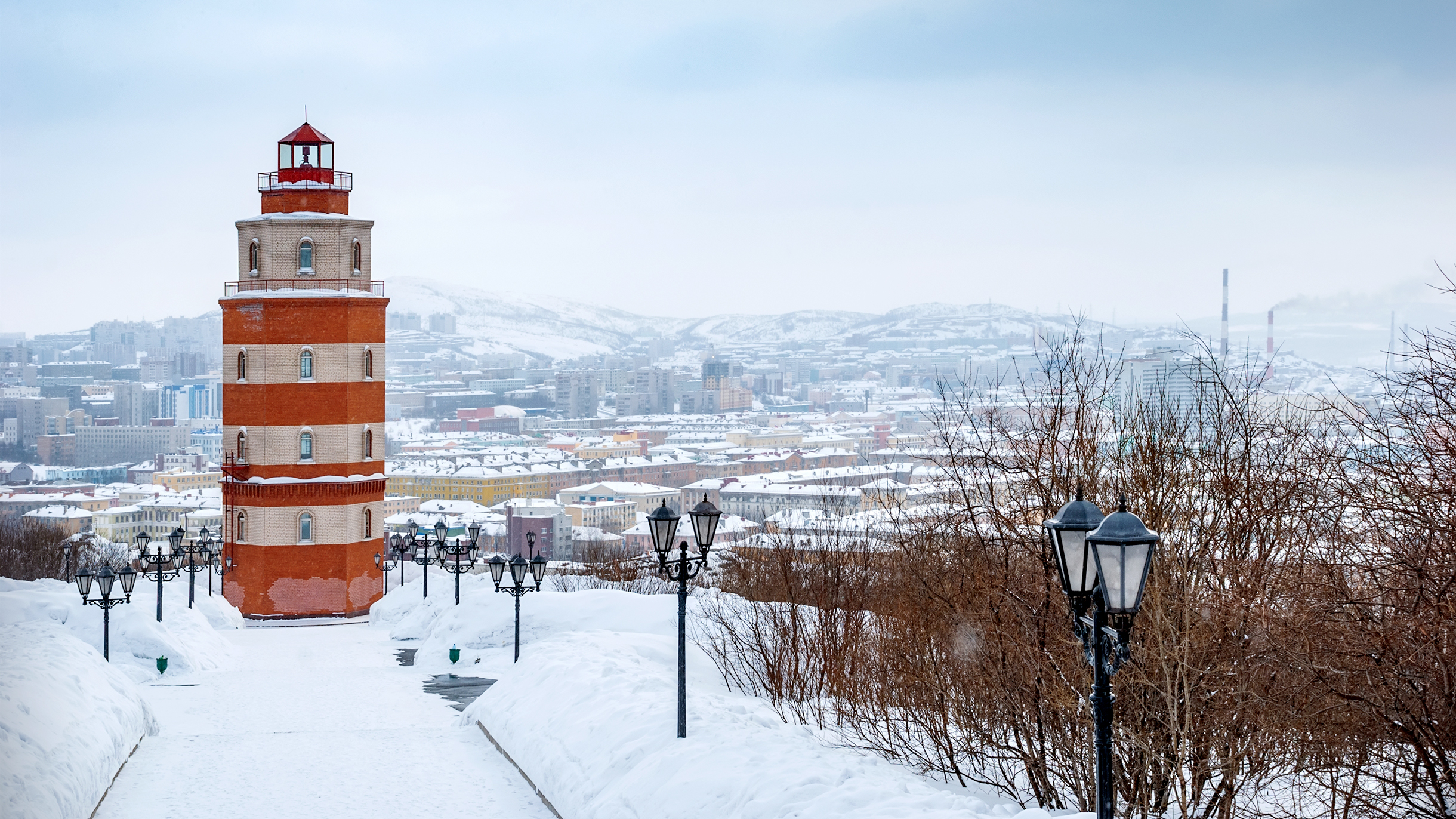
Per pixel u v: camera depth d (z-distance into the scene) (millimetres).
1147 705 17172
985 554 19578
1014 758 19406
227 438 74562
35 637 26438
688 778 18500
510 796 22109
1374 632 15719
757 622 28656
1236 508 17875
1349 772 16578
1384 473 16875
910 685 20641
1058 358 20062
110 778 22062
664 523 20984
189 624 48406
